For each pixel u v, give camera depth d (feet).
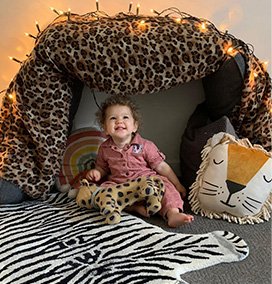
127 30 6.16
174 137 7.57
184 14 7.20
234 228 5.75
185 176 6.74
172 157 7.69
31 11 7.19
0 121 6.66
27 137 6.44
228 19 7.27
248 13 7.23
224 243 5.22
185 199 6.57
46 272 4.74
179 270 4.71
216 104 6.72
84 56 6.04
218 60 6.31
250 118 6.66
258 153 6.00
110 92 6.31
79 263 4.90
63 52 6.02
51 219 5.94
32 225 5.76
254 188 5.83
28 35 7.29
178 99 7.30
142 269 4.75
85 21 6.40
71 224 5.78
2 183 6.30
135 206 6.23
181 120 7.43
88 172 6.75
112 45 6.07
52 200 6.60
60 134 6.38
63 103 6.31
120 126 6.45
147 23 6.32
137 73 6.18
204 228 5.75
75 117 7.27
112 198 5.98
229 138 6.19
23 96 6.22
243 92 6.45
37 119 6.27
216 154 6.08
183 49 6.18
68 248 5.21
